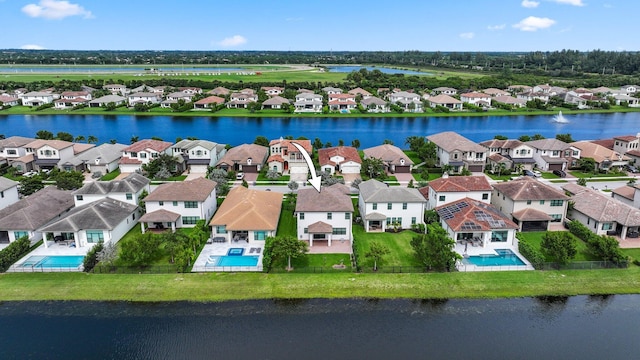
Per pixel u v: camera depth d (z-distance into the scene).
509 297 45.72
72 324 41.25
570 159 93.62
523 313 43.47
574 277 48.75
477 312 43.53
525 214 60.69
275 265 50.59
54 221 58.03
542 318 42.84
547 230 60.75
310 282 47.41
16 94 196.25
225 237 56.75
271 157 89.44
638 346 39.28
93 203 59.25
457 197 63.69
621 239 57.38
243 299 44.81
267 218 56.78
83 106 180.00
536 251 52.34
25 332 40.22
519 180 66.19
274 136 132.00
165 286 46.41
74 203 65.25
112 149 94.62
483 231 54.78
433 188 64.75
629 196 67.69
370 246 53.84
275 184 82.19
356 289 46.50
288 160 92.38
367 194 61.81
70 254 52.97
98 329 40.56
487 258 52.84
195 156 90.25
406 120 164.75
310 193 60.78
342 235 57.69
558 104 197.38
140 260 50.84
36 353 37.56
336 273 49.16
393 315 42.91
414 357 37.53
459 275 48.88
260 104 180.75
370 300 45.00
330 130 142.88
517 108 189.12
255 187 80.38
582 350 38.75
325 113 173.12
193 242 52.59
